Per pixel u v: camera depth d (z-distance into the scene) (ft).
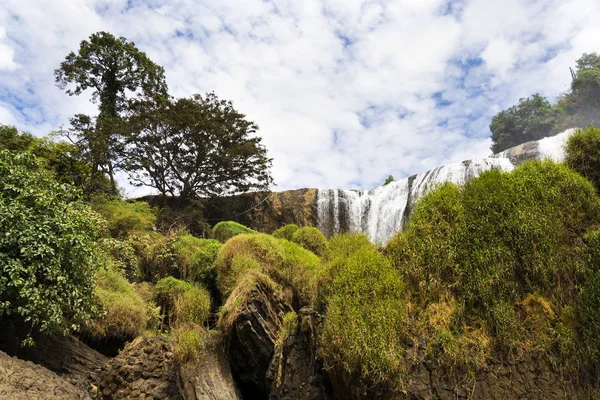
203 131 73.77
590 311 15.74
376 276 19.84
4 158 25.43
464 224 20.22
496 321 16.94
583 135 23.11
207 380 22.88
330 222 70.85
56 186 27.04
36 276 22.66
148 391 23.38
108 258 33.47
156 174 74.54
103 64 81.41
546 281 17.51
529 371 15.65
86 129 70.38
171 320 32.65
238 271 31.01
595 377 14.96
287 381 20.30
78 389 22.94
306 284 29.76
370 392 16.48
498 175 21.94
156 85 86.43
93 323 26.55
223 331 24.82
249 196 78.18
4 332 24.26
